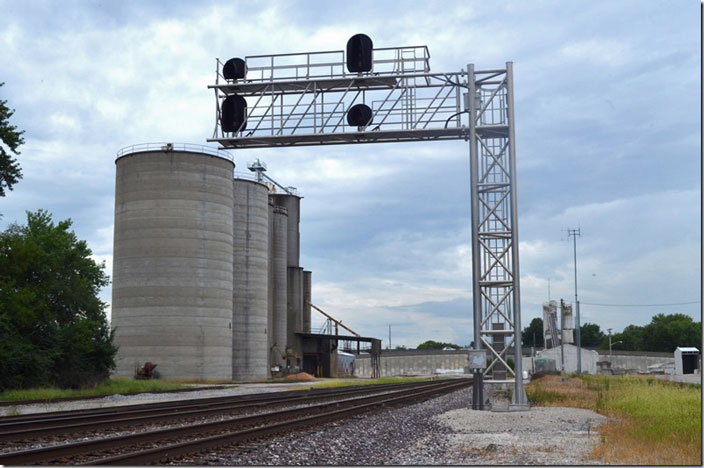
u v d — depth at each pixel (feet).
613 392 127.34
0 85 150.30
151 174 238.89
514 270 95.04
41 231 179.01
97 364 167.22
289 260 388.98
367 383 225.76
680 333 577.84
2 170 151.33
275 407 98.07
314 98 103.65
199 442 48.85
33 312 153.07
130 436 51.75
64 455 45.65
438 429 71.97
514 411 90.84
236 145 106.11
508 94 97.81
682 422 68.28
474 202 97.35
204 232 240.32
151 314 232.12
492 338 98.84
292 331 372.58
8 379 141.18
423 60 101.76
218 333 239.50
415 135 103.19
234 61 104.47
